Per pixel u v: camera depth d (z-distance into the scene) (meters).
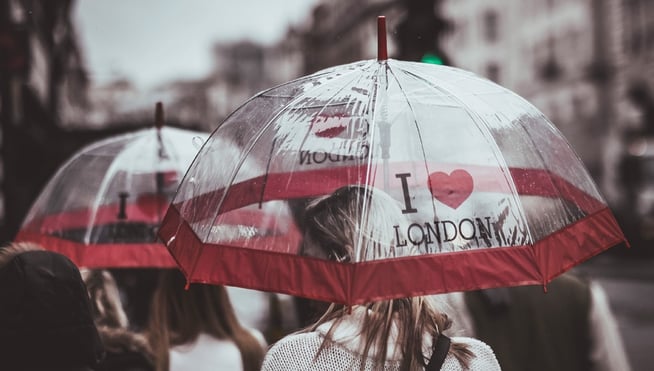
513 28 59.88
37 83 23.81
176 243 2.71
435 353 2.35
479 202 2.52
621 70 45.84
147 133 4.31
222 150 2.81
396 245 2.38
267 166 2.66
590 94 48.69
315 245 2.42
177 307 3.41
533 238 2.54
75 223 3.98
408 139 2.59
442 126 2.63
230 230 2.60
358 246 2.35
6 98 8.99
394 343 2.32
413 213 2.46
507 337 3.45
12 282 2.19
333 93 2.75
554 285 3.52
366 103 2.67
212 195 2.71
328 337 2.30
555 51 53.59
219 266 2.55
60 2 30.52
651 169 29.41
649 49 43.09
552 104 53.69
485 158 2.61
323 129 2.64
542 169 2.71
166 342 3.37
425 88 2.74
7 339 2.17
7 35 8.57
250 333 3.52
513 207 2.55
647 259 26.98
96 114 52.38
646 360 10.46
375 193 2.45
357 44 73.19
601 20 47.84
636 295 17.53
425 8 7.97
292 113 2.73
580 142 49.59
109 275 3.82
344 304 2.38
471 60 62.84
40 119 23.97
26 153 17.53
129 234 3.95
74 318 2.24
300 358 2.30
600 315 3.52
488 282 2.43
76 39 46.00
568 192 2.74
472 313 3.43
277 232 2.53
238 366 3.42
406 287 2.34
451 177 2.53
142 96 16.55
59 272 2.24
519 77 58.97
